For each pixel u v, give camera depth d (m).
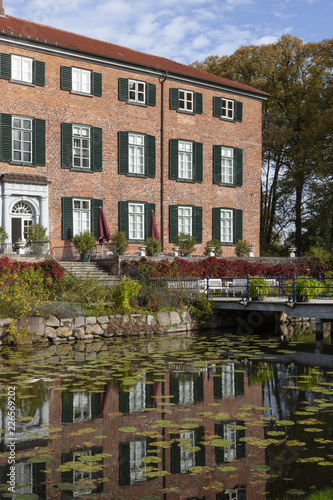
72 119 22.83
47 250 20.08
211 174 27.28
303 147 35.31
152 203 25.09
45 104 22.06
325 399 7.98
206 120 27.19
